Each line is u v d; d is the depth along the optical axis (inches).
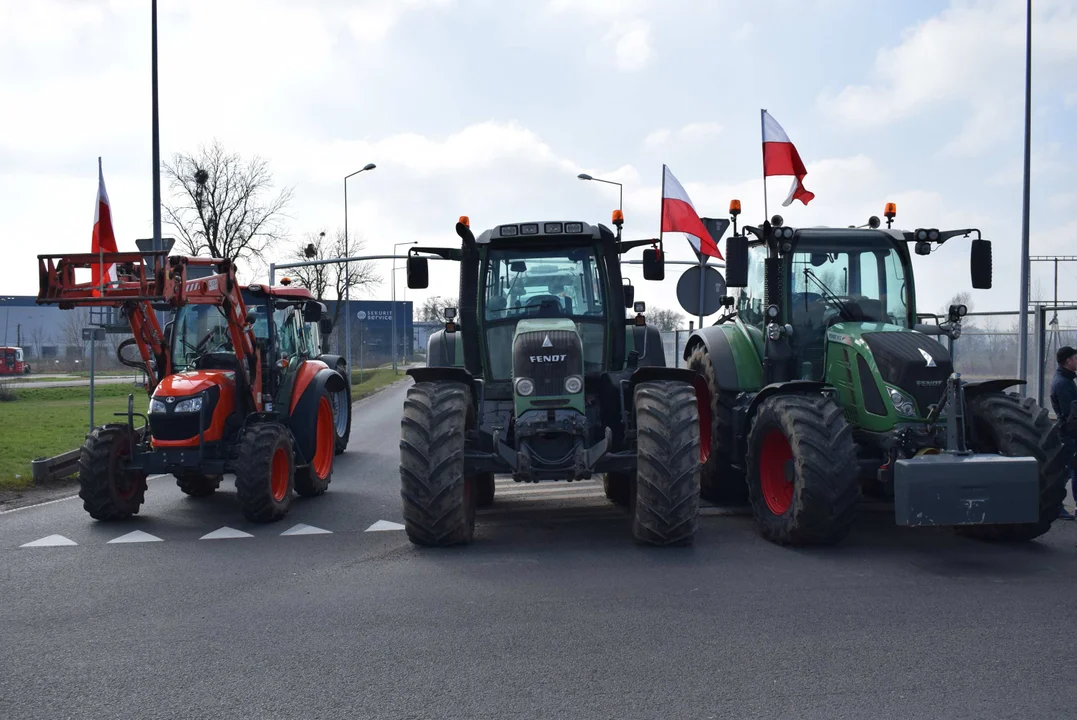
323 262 1101.7
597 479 452.8
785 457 295.0
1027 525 274.2
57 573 271.4
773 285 326.6
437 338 394.6
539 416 286.8
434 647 194.7
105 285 343.3
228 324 375.9
